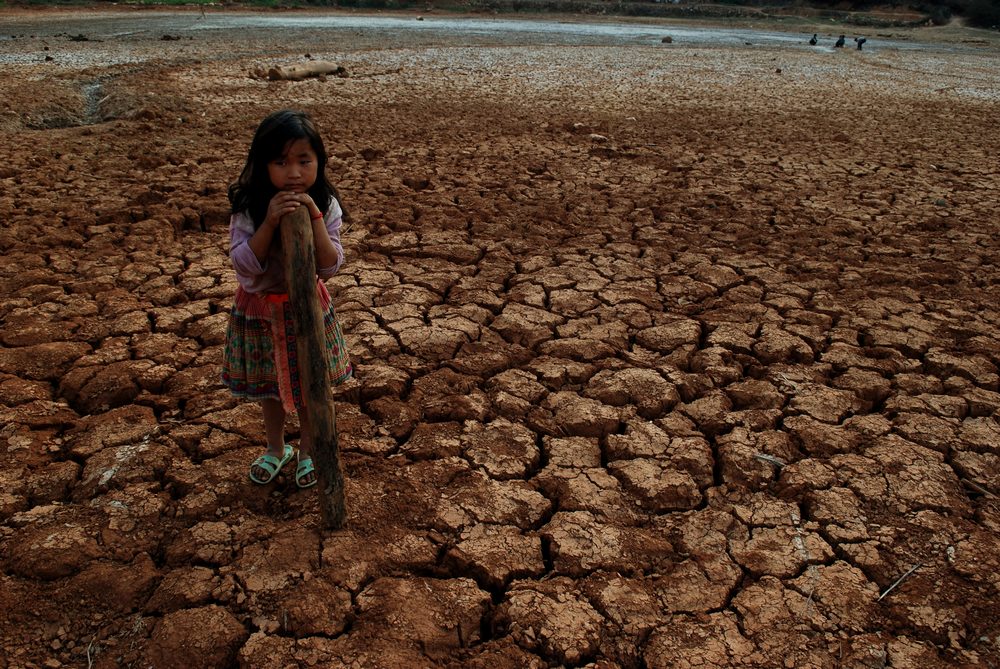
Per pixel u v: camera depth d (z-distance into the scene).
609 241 6.22
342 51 21.94
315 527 2.74
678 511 2.99
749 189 8.08
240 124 10.60
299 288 2.39
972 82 20.89
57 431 3.35
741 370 4.13
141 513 2.79
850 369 4.13
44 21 29.28
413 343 4.27
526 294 5.04
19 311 4.46
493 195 7.45
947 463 3.33
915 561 2.73
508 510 2.91
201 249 5.67
